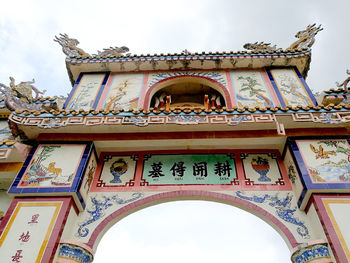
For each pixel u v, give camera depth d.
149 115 9.48
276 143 9.70
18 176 8.48
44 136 9.59
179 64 13.90
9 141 9.07
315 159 8.62
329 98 11.52
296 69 13.68
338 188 7.85
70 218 8.08
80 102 12.45
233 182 9.39
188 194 9.08
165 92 14.48
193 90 14.50
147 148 10.33
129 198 9.08
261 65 13.85
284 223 8.27
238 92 12.66
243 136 9.38
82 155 9.12
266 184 9.29
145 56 13.93
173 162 10.10
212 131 9.55
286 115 9.12
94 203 8.95
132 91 12.99
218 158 10.13
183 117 9.39
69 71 14.24
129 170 9.90
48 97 12.20
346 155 8.66
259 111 9.34
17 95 11.38
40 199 8.03
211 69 14.07
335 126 9.32
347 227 7.20
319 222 7.62
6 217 7.60
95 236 8.16
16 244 7.09
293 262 7.70
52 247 7.04
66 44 14.54
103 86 13.29
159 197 9.03
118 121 9.33
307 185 7.99
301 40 14.26
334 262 6.88
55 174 8.56
